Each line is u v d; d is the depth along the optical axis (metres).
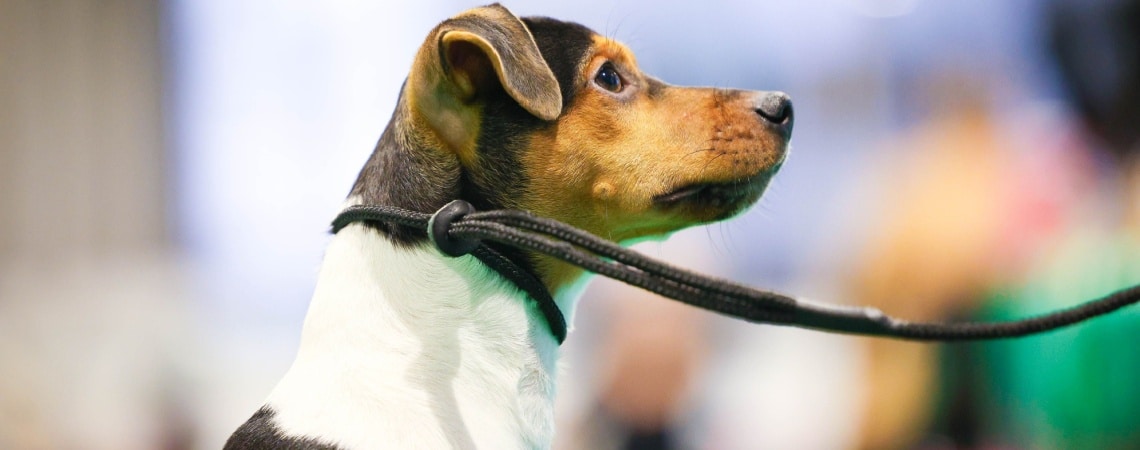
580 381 8.94
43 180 10.89
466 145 3.88
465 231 3.38
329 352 3.73
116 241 11.00
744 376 10.04
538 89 3.69
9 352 8.70
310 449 3.50
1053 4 6.22
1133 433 5.45
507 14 3.83
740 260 10.48
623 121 4.07
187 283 10.60
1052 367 5.73
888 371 6.76
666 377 7.99
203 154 11.01
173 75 11.02
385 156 3.94
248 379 9.82
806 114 11.49
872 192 8.65
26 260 10.67
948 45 10.08
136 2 10.98
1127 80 5.80
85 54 10.93
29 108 10.84
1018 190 6.44
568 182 3.99
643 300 8.03
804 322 2.87
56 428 8.37
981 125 6.90
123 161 11.07
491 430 3.63
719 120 4.11
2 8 10.75
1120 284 5.48
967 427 6.50
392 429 3.53
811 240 10.75
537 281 3.85
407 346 3.67
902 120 10.80
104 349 9.12
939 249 6.57
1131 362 5.41
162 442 8.90
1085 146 6.12
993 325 2.81
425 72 3.72
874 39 11.23
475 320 3.72
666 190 4.05
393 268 3.76
